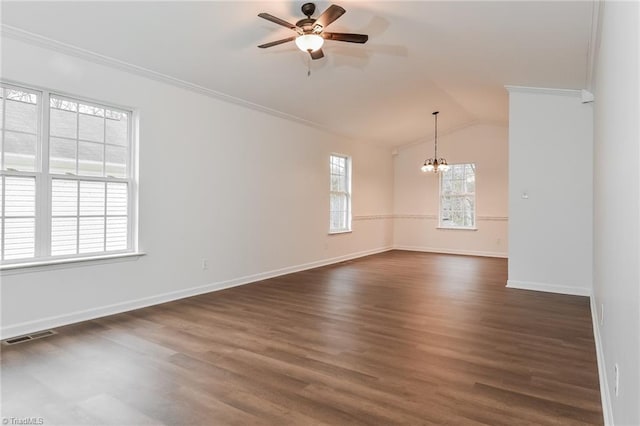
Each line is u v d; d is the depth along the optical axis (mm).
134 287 4191
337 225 7918
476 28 3635
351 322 3777
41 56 3428
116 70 3979
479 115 7961
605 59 2488
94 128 3922
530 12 3170
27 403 2232
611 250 2076
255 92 5219
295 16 3545
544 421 2074
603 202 2695
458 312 4152
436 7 3369
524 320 3877
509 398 2316
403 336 3387
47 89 3504
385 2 3367
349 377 2584
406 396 2334
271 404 2236
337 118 6785
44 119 3523
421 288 5336
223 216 5199
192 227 4789
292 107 5953
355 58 4629
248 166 5574
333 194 7762
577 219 5043
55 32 3361
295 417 2104
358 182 8438
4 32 3188
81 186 3816
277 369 2701
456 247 9172
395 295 4914
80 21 3289
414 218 9742
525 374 2643
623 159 1538
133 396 2316
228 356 2924
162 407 2195
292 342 3227
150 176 4312
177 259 4629
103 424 2031
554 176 5168
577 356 2959
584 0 2818
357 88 5605
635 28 1188
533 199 5289
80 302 3738
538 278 5273
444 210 9414
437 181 9422
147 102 4273
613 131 1947
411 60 4695
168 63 4145
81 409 2170
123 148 4160
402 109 6910
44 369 2672
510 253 5430
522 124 5344
